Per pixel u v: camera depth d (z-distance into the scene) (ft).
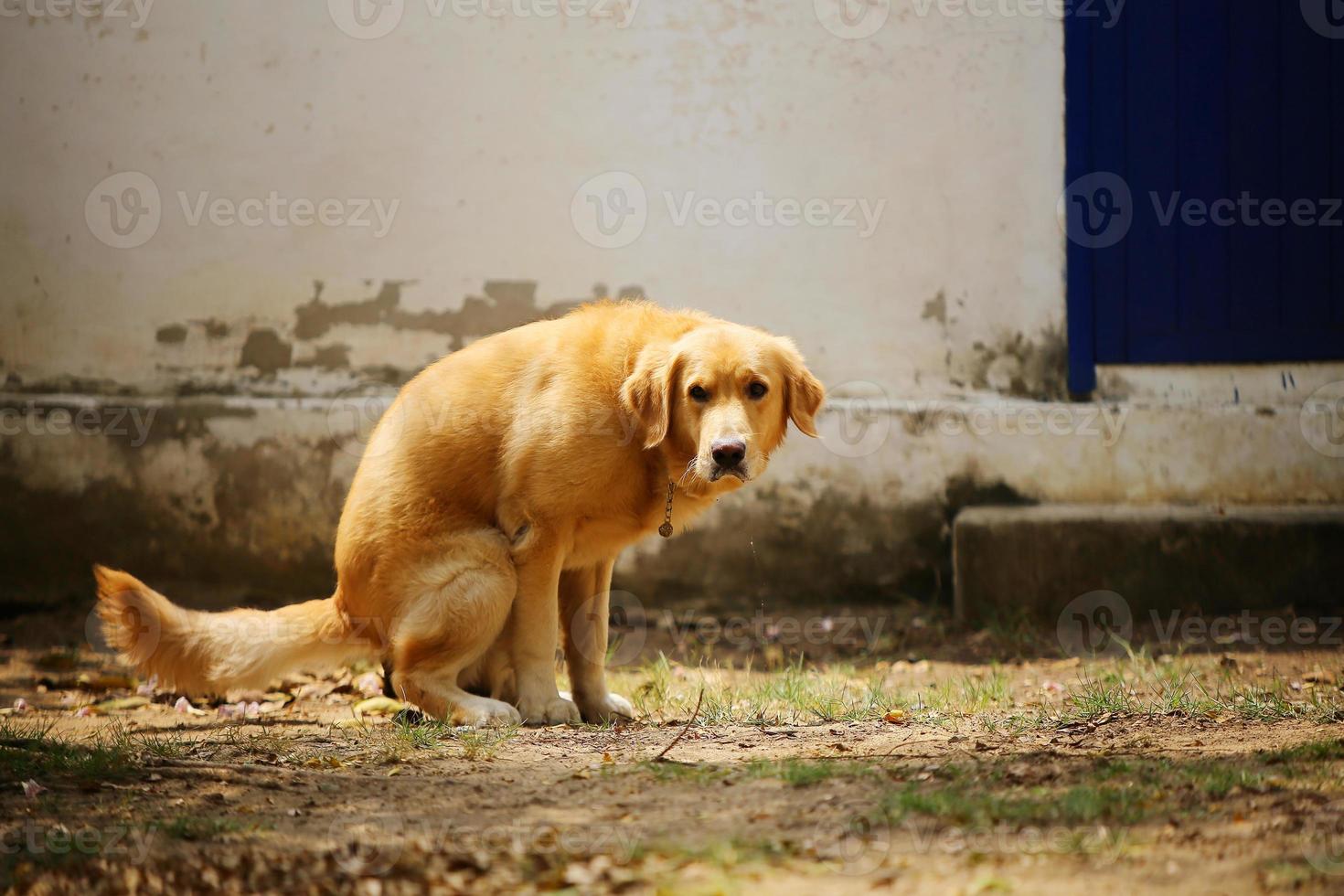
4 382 36.37
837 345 36.17
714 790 16.53
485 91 36.06
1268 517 34.63
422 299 36.27
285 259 36.27
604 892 12.50
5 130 36.27
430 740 20.56
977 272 36.11
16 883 13.44
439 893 12.72
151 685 27.04
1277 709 21.34
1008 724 21.38
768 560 36.01
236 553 35.91
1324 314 35.58
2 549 35.81
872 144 36.01
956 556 34.99
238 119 36.17
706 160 36.06
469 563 22.25
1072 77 35.96
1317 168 35.60
